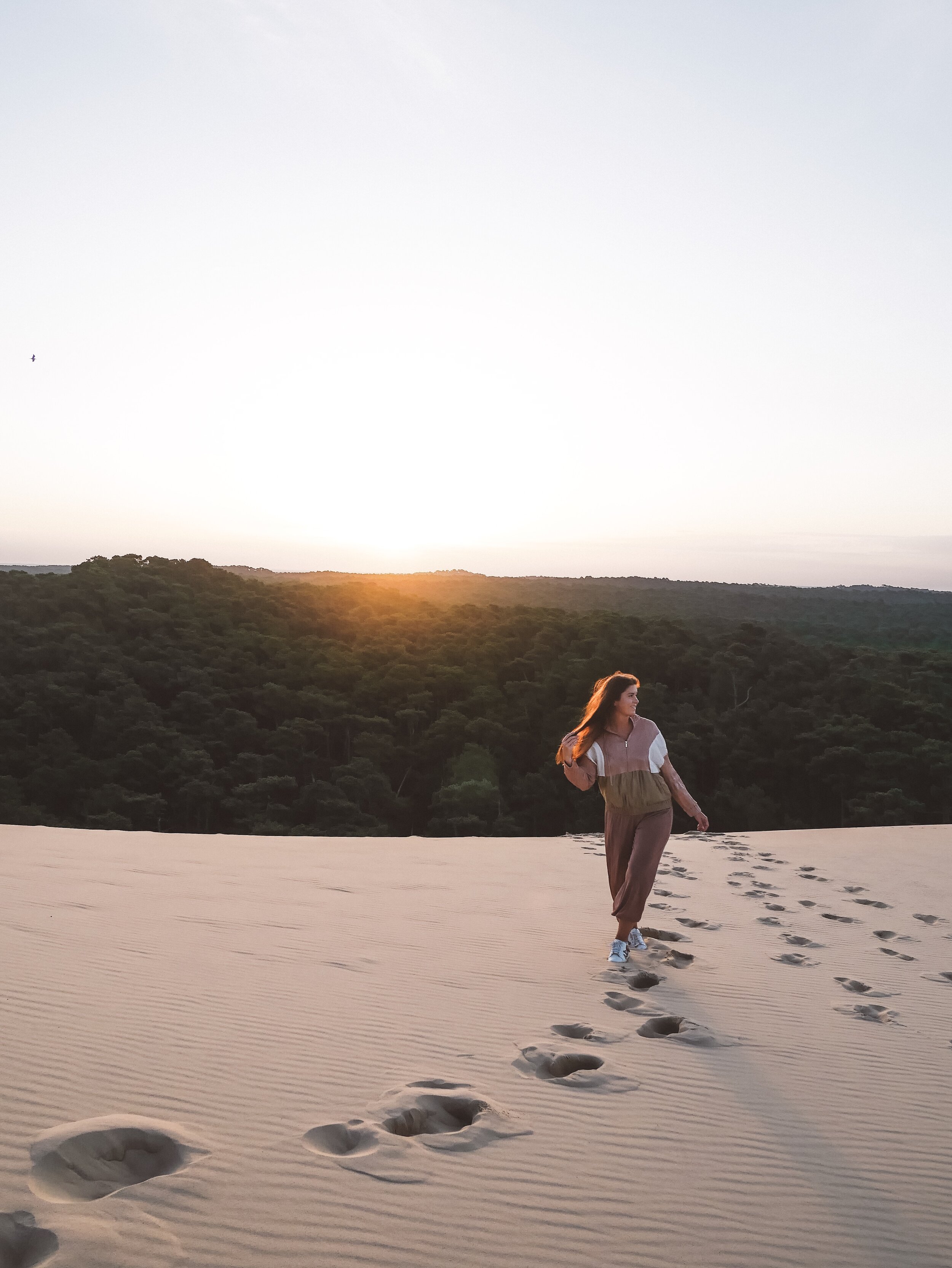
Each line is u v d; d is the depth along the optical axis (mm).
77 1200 2391
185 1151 2701
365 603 125750
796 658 102188
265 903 6844
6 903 6082
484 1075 3533
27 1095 2992
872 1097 3625
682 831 74500
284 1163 2656
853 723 82875
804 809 80125
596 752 5777
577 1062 3791
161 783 70812
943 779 74125
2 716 77500
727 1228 2531
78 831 11062
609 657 98125
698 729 83750
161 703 86375
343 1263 2199
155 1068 3324
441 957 5449
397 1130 3012
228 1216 2348
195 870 8328
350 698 90375
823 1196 2762
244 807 68688
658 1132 3117
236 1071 3363
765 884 9609
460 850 11250
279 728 80375
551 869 9727
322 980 4723
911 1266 2400
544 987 4902
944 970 6098
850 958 6219
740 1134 3160
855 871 11117
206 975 4637
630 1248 2387
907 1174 2951
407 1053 3705
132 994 4207
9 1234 2199
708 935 6688
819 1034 4414
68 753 71375
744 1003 4863
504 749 80938
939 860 12336
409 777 82688
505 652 102688
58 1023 3719
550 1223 2471
